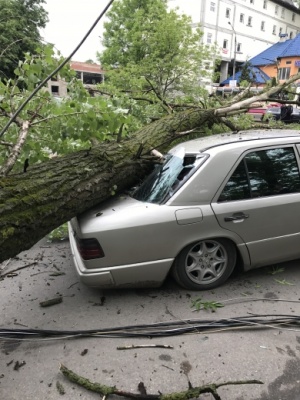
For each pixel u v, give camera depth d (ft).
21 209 8.05
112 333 8.52
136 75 39.63
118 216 9.25
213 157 9.80
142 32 44.11
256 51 139.33
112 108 10.87
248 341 8.05
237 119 22.09
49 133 11.47
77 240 9.68
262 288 10.28
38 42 14.08
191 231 9.45
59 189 9.16
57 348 8.20
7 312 9.71
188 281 10.02
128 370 7.38
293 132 11.85
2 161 11.53
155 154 11.96
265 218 10.00
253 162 10.14
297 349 7.73
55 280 11.35
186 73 40.42
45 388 7.04
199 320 8.82
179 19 42.01
